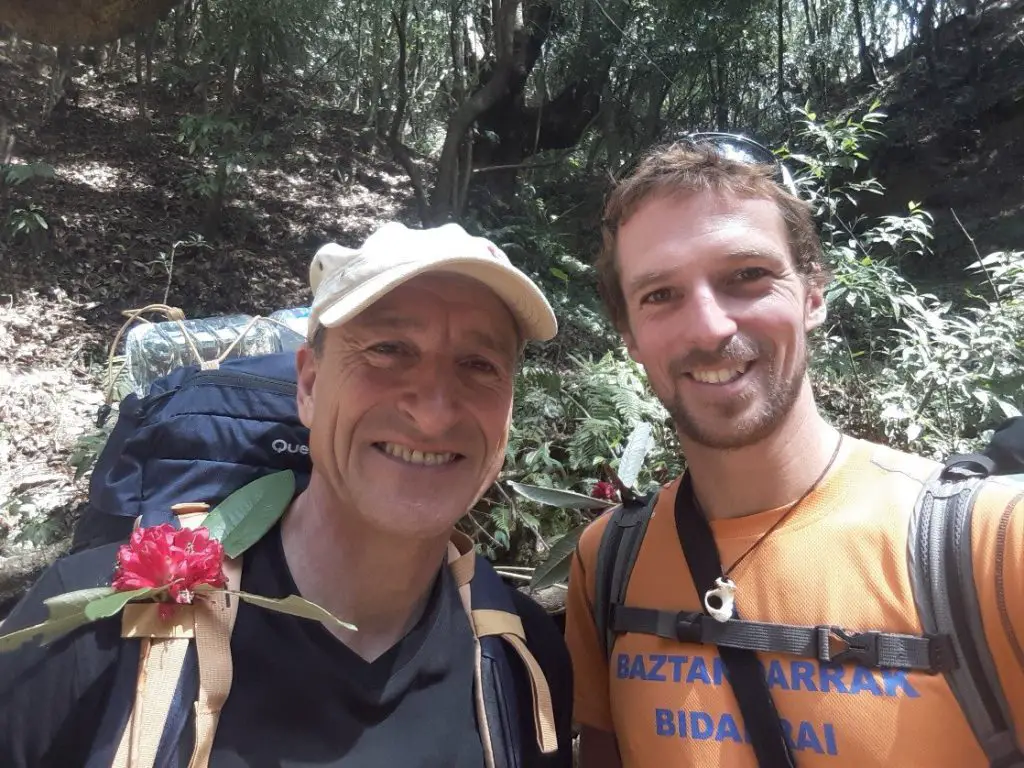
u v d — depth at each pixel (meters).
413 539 0.45
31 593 0.44
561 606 0.86
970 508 0.45
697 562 0.51
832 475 0.51
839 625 0.46
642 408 1.23
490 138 3.91
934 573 0.44
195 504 0.53
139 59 3.44
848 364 1.68
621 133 4.23
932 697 0.43
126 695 0.39
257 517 0.46
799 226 0.52
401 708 0.45
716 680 0.48
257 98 4.04
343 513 0.46
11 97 3.35
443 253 0.43
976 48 4.71
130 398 0.64
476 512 1.18
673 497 0.56
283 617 0.44
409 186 4.09
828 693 0.44
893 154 4.43
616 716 0.53
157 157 3.38
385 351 0.44
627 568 0.55
